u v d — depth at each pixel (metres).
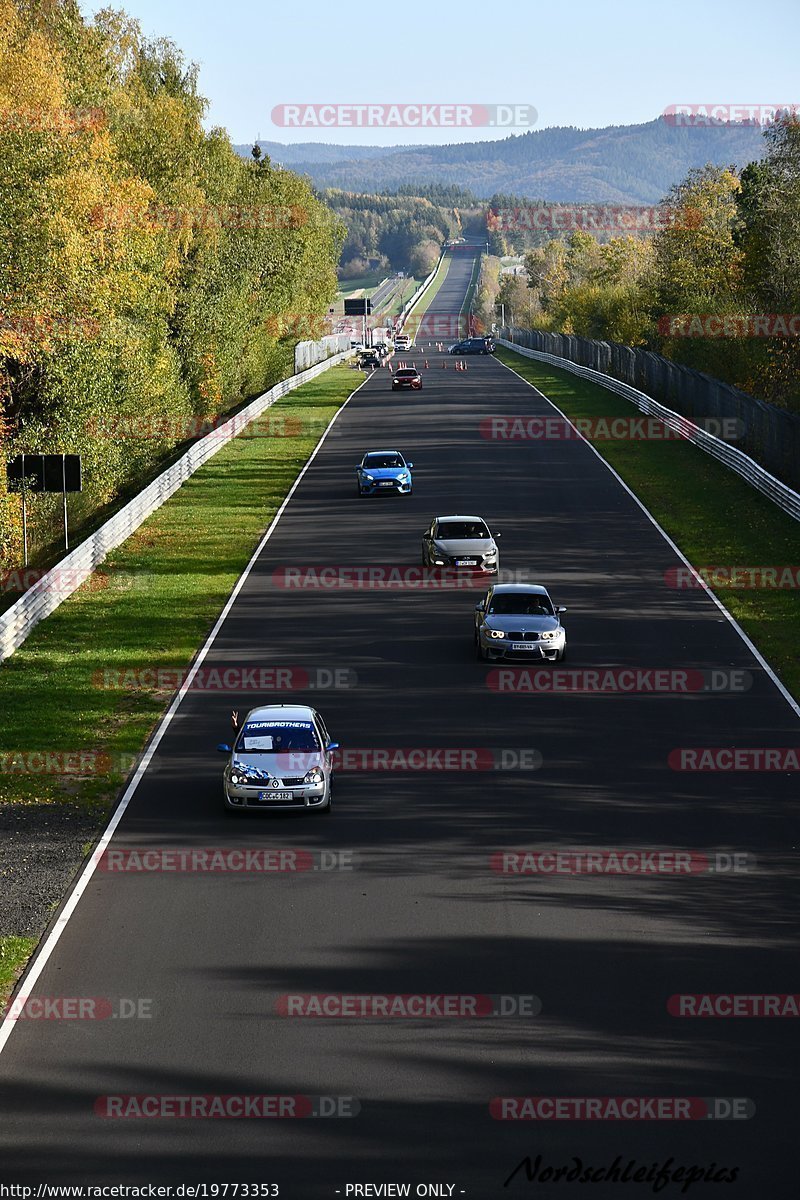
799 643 106.88
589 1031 47.62
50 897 60.75
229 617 118.75
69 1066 45.75
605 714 89.25
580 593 124.81
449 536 133.88
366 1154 40.44
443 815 71.06
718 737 84.25
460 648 106.88
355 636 111.19
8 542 142.25
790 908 58.88
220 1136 41.44
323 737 74.50
